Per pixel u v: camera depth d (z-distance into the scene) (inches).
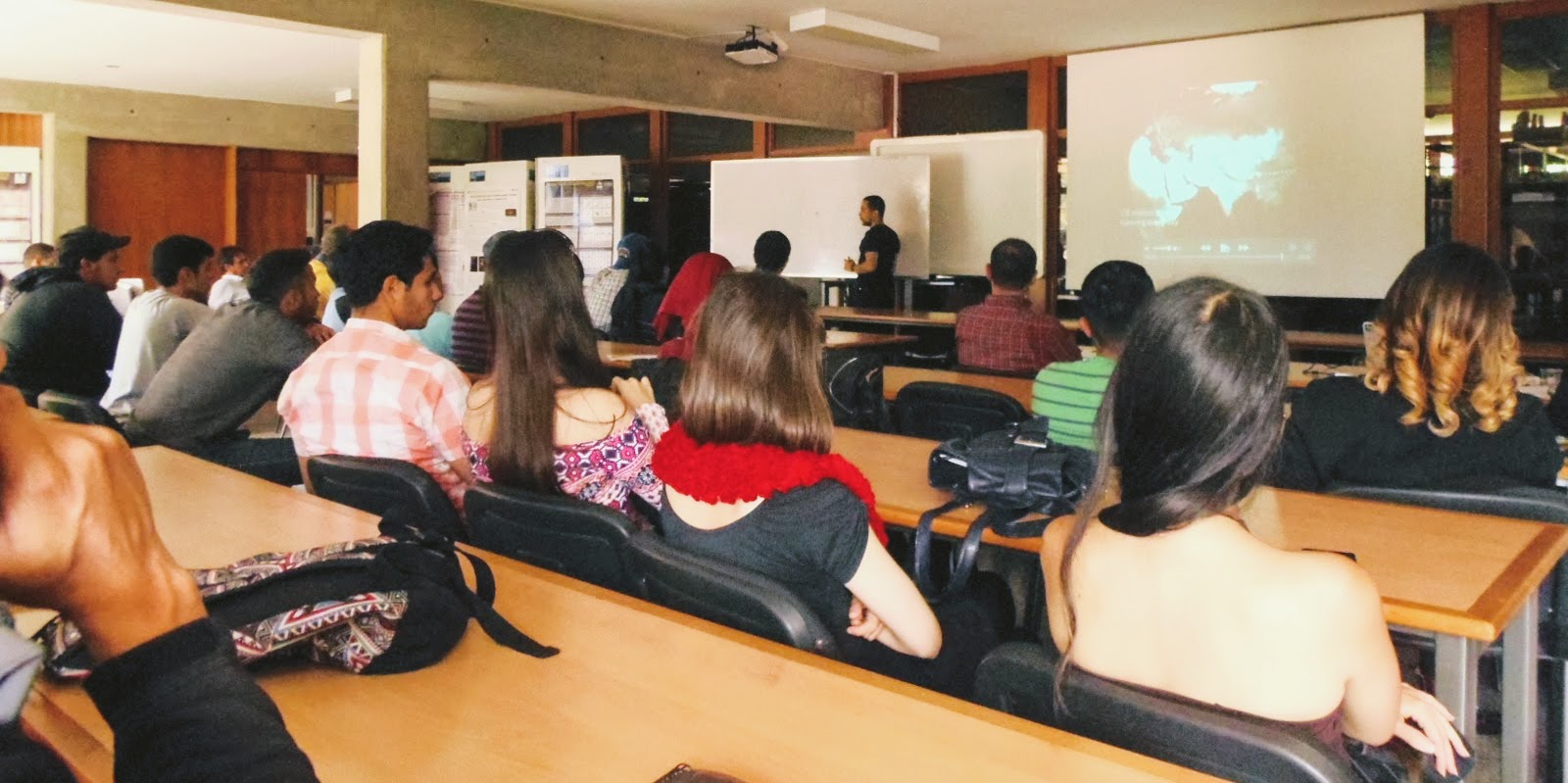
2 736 19.8
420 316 102.2
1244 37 294.5
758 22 290.2
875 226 331.6
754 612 56.1
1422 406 86.4
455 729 42.9
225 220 456.8
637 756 40.6
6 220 408.5
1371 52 275.3
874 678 46.5
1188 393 44.4
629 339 290.7
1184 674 46.3
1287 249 291.6
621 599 56.5
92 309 175.6
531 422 80.7
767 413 64.2
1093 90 322.0
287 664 48.9
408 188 258.4
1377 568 66.9
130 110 419.5
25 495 21.6
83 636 23.1
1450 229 276.2
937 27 295.1
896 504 85.4
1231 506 45.7
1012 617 91.0
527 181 422.9
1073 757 39.5
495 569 61.1
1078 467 79.9
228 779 21.7
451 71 263.7
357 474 82.8
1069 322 328.2
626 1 269.0
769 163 368.2
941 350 297.9
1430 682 75.1
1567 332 263.6
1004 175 339.9
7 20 294.8
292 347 139.9
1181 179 307.7
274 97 441.1
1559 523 78.2
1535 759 80.5
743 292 65.5
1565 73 259.4
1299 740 40.4
